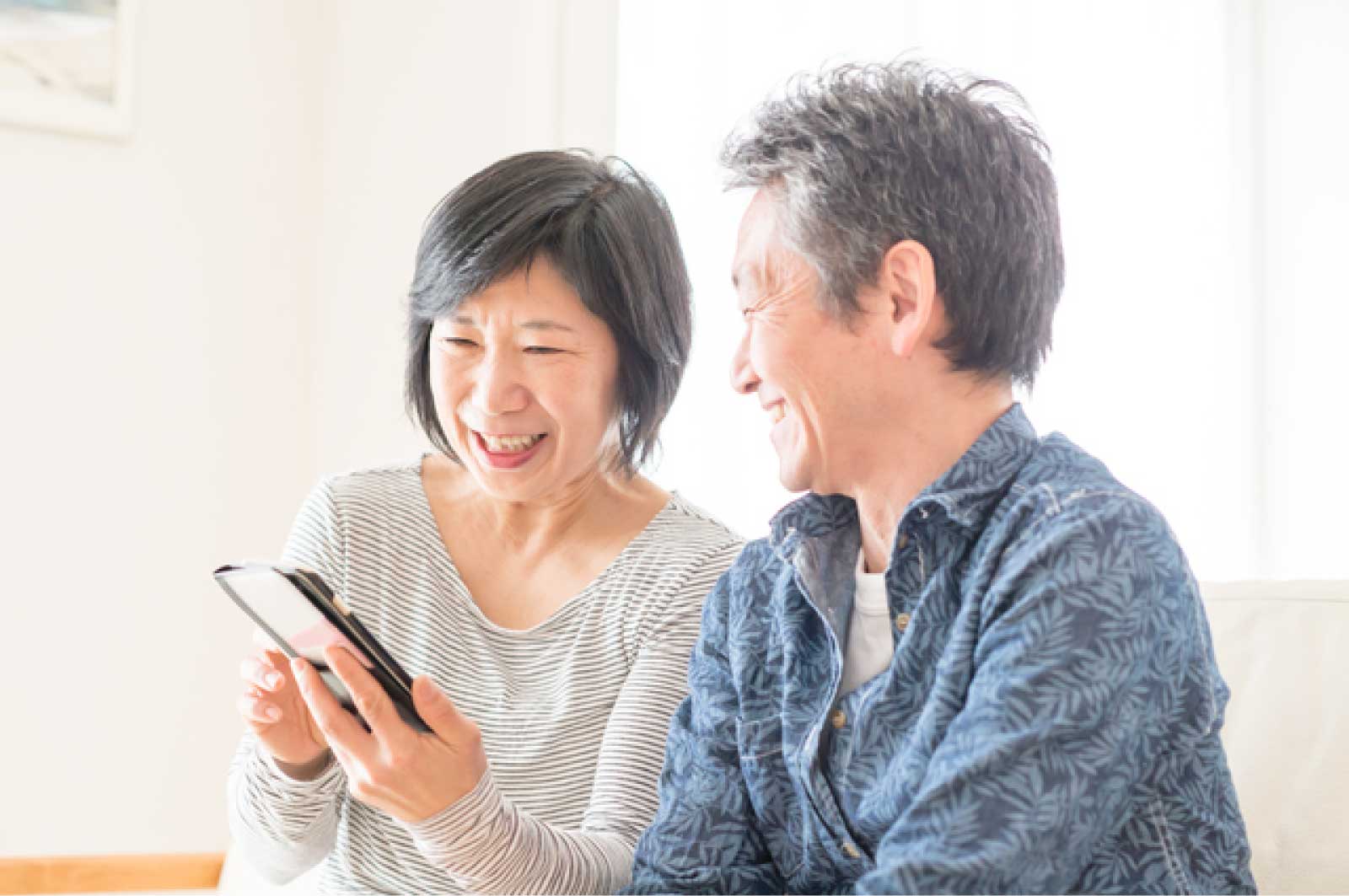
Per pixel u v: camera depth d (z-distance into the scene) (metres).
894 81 1.05
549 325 1.50
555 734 1.55
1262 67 3.37
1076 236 3.29
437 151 3.08
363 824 1.56
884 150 1.01
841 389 1.03
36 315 2.92
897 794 0.96
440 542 1.65
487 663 1.59
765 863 1.15
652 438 1.65
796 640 1.11
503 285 1.49
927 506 1.00
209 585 3.08
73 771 2.92
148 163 3.04
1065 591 0.90
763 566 1.19
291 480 3.19
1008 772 0.86
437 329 1.54
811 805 1.06
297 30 3.24
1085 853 0.89
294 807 1.46
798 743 1.07
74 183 2.97
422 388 1.66
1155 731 0.91
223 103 3.13
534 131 2.93
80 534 2.95
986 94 1.08
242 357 3.14
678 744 1.21
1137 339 3.30
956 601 1.01
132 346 3.01
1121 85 3.34
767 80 3.08
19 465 2.90
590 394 1.54
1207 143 3.37
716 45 3.05
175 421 3.05
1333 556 3.19
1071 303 3.28
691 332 1.66
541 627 1.59
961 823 0.85
